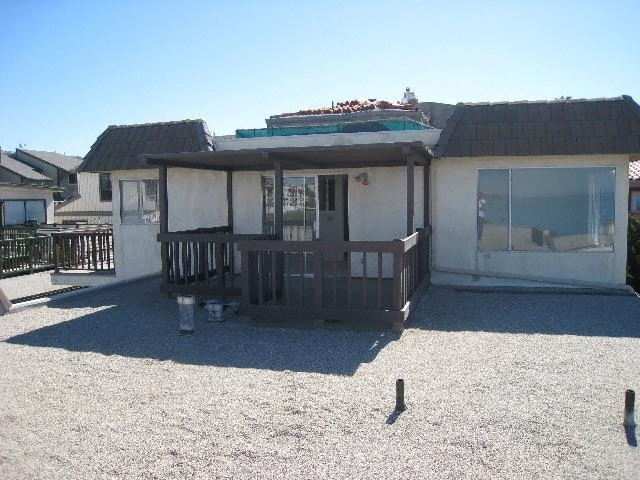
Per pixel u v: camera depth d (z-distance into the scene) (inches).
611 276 410.9
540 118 411.8
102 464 162.1
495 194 424.8
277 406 201.2
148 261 519.2
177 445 172.6
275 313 319.3
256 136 494.3
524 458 160.4
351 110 594.2
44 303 395.9
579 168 409.7
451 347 273.3
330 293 388.8
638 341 280.4
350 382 225.0
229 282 424.8
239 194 486.6
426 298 390.9
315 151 340.8
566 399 203.5
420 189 440.1
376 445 169.9
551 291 405.1
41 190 1275.8
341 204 471.8
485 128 416.5
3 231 966.4
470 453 163.9
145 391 218.5
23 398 213.0
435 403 201.3
